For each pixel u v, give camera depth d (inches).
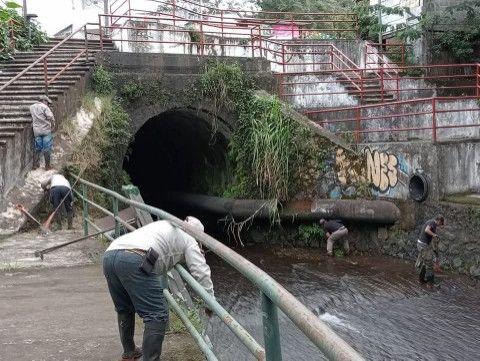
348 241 566.6
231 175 685.3
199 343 144.8
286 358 287.6
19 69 615.8
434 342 330.0
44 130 479.5
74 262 327.0
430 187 491.2
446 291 423.2
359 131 593.9
